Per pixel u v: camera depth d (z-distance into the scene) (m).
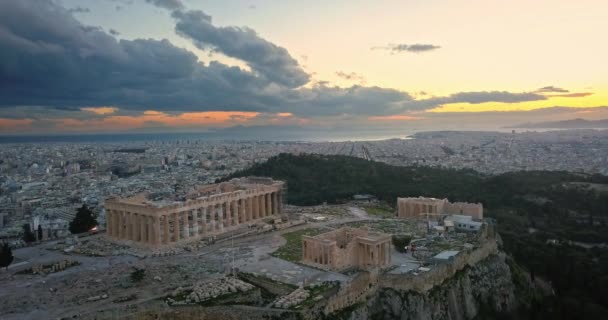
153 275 136.00
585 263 189.12
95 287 125.44
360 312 120.06
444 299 137.62
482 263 163.88
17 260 156.38
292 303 110.31
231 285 120.94
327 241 144.38
